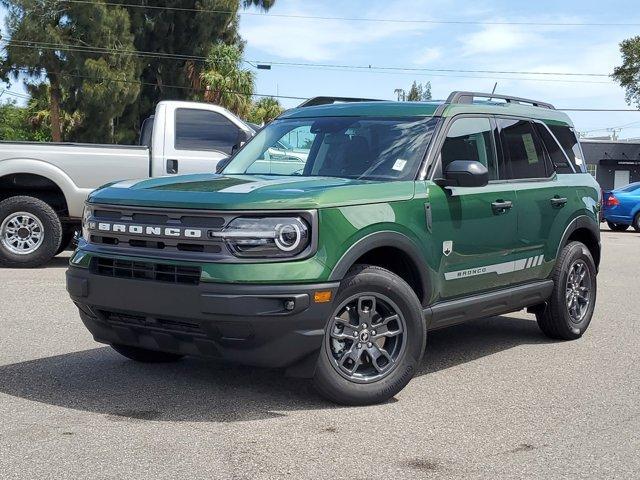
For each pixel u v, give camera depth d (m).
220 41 48.88
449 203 5.82
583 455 4.41
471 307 6.11
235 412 5.03
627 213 25.39
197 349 5.00
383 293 5.23
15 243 11.23
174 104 11.47
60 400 5.21
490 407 5.29
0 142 10.86
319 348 4.95
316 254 4.89
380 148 6.02
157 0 44.84
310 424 4.83
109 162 11.12
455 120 6.21
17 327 7.39
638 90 57.97
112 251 5.19
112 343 5.57
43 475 3.94
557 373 6.25
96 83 40.69
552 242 7.09
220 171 6.59
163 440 4.48
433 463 4.24
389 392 5.29
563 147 7.54
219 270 4.77
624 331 7.99
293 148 6.44
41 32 40.50
